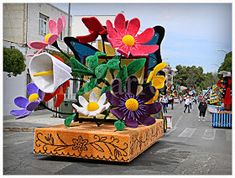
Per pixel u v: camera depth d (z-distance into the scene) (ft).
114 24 29.86
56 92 29.35
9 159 30.01
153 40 34.73
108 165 28.25
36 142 29.14
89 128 30.81
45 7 87.66
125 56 30.60
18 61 59.82
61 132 28.55
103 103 29.30
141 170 26.89
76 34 98.89
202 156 33.30
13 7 79.77
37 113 78.54
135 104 28.40
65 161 29.35
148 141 33.58
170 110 117.50
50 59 26.58
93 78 29.91
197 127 61.98
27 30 80.59
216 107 81.97
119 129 28.81
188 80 242.37
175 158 32.07
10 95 71.87
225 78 68.18
